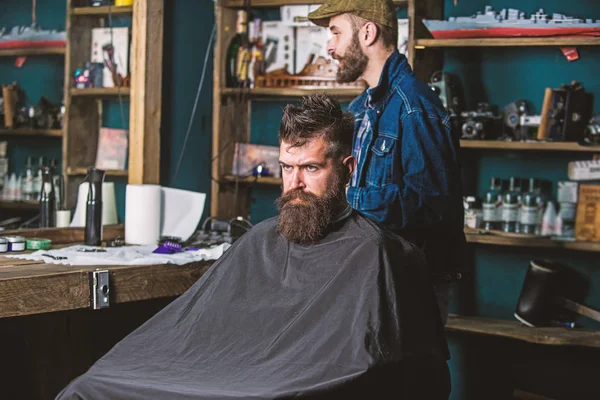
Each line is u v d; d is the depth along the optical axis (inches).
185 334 75.4
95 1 149.2
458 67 144.5
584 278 137.6
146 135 137.3
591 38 127.0
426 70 140.2
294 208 74.2
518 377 140.6
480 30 131.3
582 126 132.8
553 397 138.1
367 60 105.1
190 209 124.3
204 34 154.3
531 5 138.9
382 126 101.6
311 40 150.7
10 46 159.9
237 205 157.2
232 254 79.4
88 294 90.7
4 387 98.3
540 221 137.3
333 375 64.5
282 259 76.9
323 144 73.9
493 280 143.9
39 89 158.4
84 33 151.9
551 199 139.2
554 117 131.9
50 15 155.8
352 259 71.2
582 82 136.4
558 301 134.3
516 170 141.8
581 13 135.4
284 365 67.5
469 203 141.3
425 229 98.3
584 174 135.0
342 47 105.7
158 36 138.6
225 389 65.4
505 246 142.9
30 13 158.1
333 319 68.7
